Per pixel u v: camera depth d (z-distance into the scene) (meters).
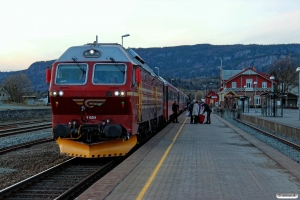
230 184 8.03
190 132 21.77
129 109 12.90
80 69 13.06
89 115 13.01
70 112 13.06
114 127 12.50
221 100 78.19
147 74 16.81
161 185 7.93
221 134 20.58
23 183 9.25
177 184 8.02
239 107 51.16
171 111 31.55
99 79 12.91
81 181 9.41
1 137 21.52
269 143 19.53
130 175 8.95
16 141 19.67
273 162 10.94
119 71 12.97
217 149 13.97
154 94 19.56
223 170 9.63
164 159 11.40
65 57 13.32
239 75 84.88
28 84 93.38
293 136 22.47
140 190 7.49
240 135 19.97
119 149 13.08
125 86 12.78
